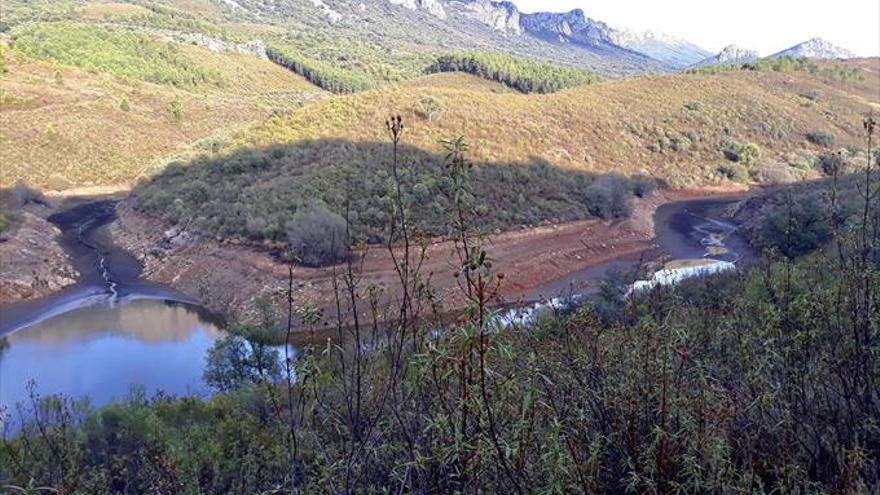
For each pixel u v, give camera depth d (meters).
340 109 55.03
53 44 107.62
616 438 3.48
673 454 3.18
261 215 37.66
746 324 4.99
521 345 3.90
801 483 3.27
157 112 85.44
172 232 41.03
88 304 32.94
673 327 3.73
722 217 53.09
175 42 138.88
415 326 3.41
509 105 64.69
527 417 3.13
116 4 190.12
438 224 27.80
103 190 61.03
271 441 8.50
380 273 16.30
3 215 43.28
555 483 2.71
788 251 6.89
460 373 2.80
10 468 7.14
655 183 58.84
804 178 63.19
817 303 4.40
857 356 3.83
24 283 33.91
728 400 3.59
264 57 157.62
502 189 45.41
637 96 76.94
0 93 76.06
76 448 8.48
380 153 44.97
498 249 38.09
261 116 96.00
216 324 30.38
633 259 41.50
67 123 71.69
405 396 3.58
